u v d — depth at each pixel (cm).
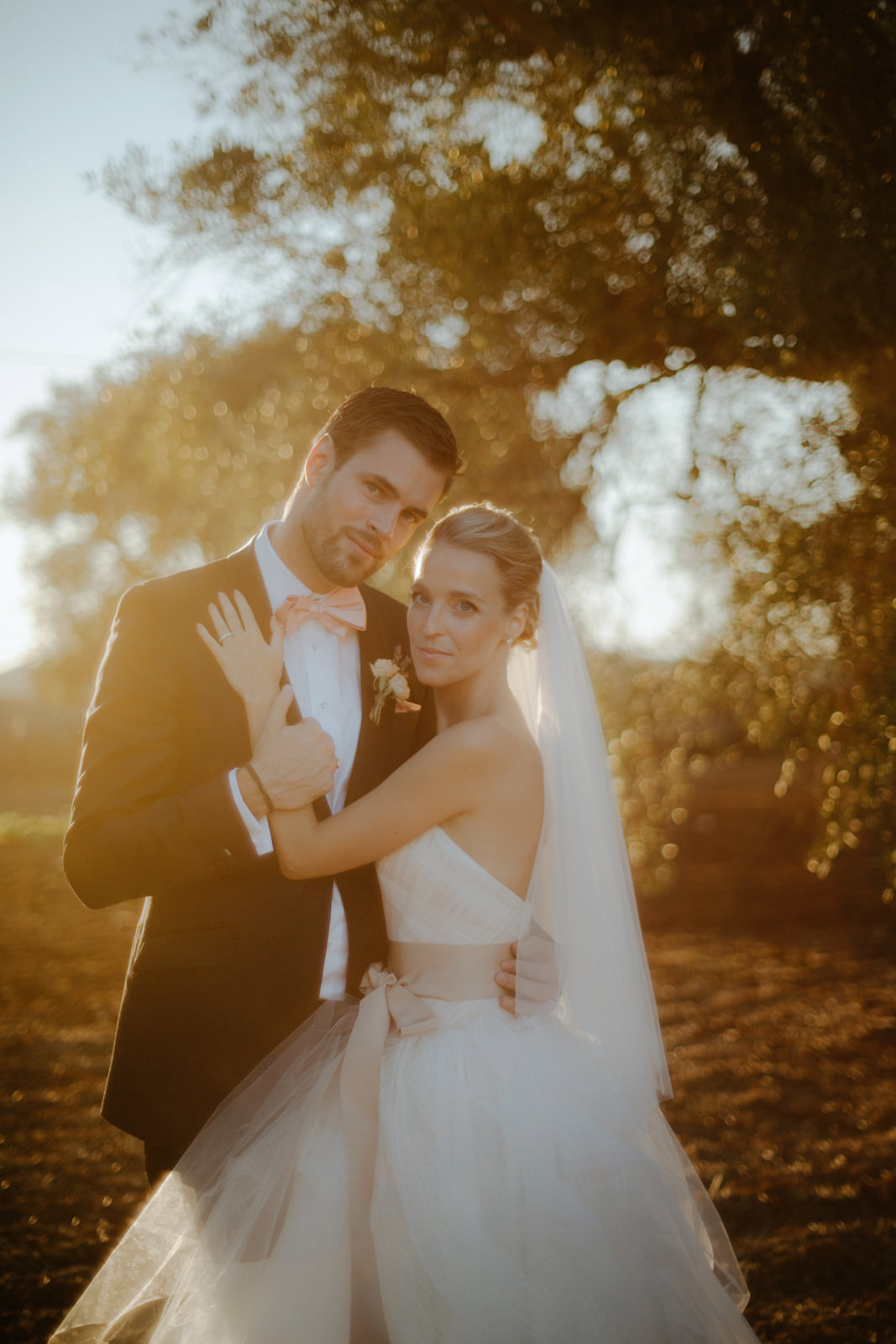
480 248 510
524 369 569
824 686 509
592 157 502
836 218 424
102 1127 457
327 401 564
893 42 410
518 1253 180
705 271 475
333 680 223
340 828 198
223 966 199
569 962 219
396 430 209
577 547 589
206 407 591
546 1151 188
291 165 521
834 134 424
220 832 187
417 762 203
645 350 544
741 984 720
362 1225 184
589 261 512
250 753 204
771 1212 372
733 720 585
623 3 436
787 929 885
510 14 460
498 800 208
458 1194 182
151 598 212
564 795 222
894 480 451
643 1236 191
